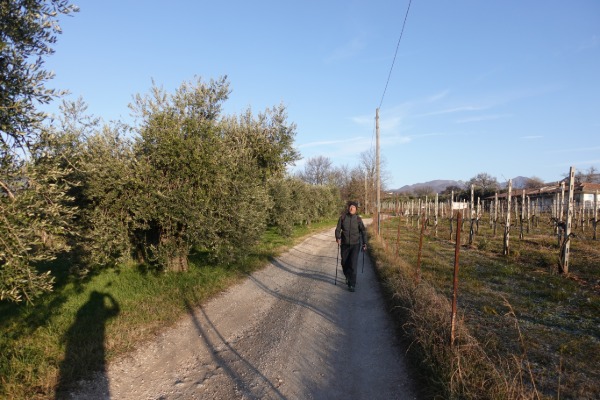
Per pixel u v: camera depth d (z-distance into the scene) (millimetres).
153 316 6383
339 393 4121
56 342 5012
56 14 4297
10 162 3910
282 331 6121
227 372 4609
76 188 7703
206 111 9516
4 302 6715
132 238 9047
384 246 15828
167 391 4125
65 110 7336
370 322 6648
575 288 8422
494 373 3826
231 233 9203
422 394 4031
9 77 4090
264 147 13688
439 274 9930
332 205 41156
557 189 27078
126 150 8125
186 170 8250
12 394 3730
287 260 13977
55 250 4332
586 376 4184
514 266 11273
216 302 7758
